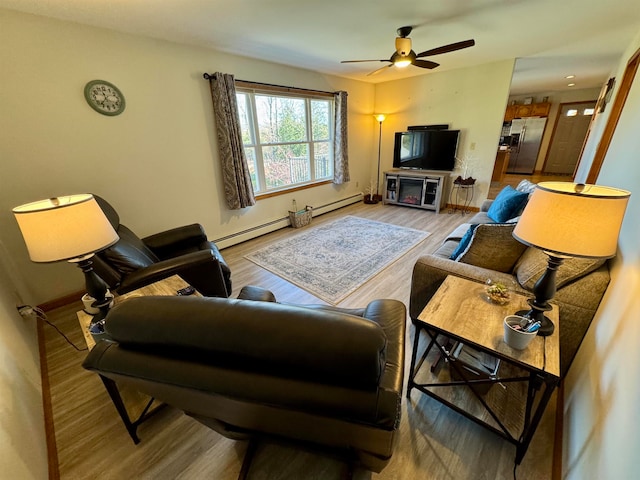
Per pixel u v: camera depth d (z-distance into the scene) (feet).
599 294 4.39
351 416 2.24
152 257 7.45
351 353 2.16
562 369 5.01
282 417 2.58
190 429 4.64
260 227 13.28
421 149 16.71
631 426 2.37
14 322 5.67
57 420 4.83
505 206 8.95
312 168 15.44
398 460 4.09
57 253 4.18
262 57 11.30
